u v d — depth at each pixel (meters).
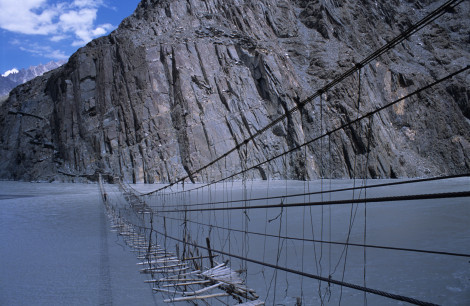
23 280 16.69
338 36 106.06
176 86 80.19
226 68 85.00
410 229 26.98
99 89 84.31
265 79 82.94
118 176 72.62
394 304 13.46
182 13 96.50
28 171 82.88
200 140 73.69
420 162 86.69
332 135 79.44
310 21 110.06
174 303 13.56
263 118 80.06
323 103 83.69
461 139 93.75
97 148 77.88
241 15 99.25
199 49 86.25
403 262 18.64
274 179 74.06
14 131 90.56
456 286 15.23
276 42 100.19
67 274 17.38
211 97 80.31
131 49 85.31
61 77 90.81
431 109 96.88
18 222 33.59
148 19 94.44
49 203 47.91
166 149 73.25
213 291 14.48
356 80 91.50
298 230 26.84
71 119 84.75
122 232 27.28
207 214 35.34
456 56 115.44
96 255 21.08
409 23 126.25
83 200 50.53
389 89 96.94
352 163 77.81
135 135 76.88
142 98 79.00
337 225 28.78
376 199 6.30
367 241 23.42
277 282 15.69
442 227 27.52
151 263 18.61
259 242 22.88
